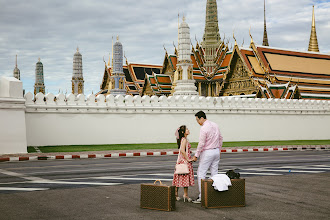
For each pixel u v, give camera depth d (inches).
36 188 472.4
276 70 2581.2
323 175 589.3
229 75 2790.4
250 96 2534.5
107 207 373.4
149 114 1273.4
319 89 2650.1
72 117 1151.6
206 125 409.1
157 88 3110.2
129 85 3624.5
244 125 1440.7
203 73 3034.0
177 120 1320.1
